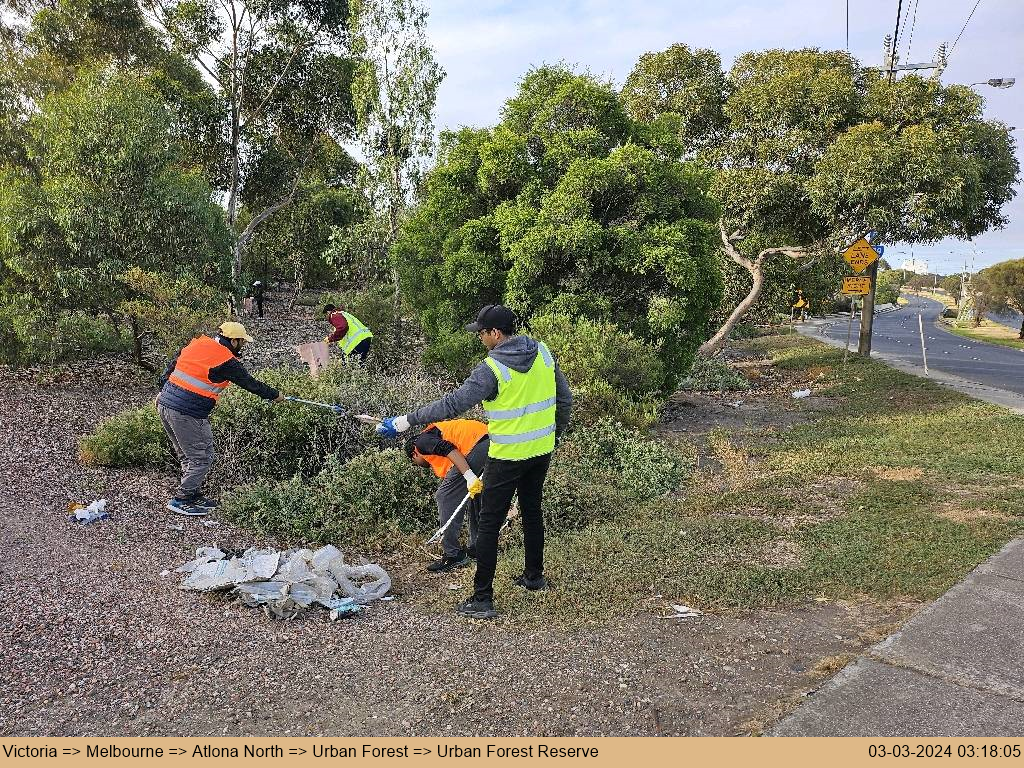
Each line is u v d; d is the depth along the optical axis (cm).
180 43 2020
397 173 1541
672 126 1195
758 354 2233
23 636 377
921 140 1351
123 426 698
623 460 757
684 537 570
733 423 1090
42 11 1895
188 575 467
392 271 1416
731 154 1633
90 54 1900
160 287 1012
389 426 436
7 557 476
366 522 569
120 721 314
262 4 1972
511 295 1050
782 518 625
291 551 496
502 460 418
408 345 1347
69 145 1061
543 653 387
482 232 1094
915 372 1595
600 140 1087
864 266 1430
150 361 1195
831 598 463
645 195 1033
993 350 2727
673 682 358
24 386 1029
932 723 308
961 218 1462
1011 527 573
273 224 2641
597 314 1045
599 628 419
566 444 764
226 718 318
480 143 1156
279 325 1920
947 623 402
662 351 1085
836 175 1407
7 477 637
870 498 668
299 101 2169
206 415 583
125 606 419
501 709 330
